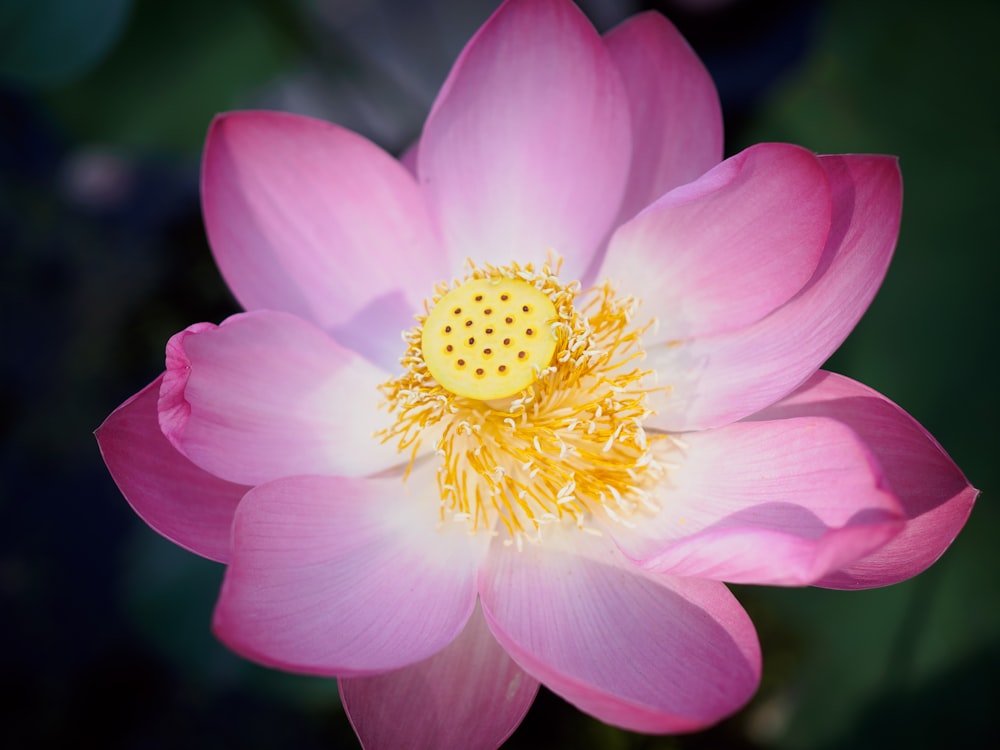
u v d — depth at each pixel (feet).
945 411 1.55
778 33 1.92
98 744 1.68
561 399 1.47
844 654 1.54
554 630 1.38
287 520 1.39
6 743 1.67
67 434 1.79
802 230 1.39
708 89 1.51
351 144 1.50
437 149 1.50
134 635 1.71
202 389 1.41
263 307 1.50
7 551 1.74
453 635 1.35
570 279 1.51
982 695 1.47
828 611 1.56
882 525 1.25
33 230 1.85
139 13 1.72
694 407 1.44
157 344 1.83
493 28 1.47
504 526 1.43
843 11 1.66
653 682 1.34
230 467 1.41
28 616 1.72
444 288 1.50
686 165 1.52
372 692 1.38
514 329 1.45
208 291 1.85
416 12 1.98
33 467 1.77
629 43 1.53
